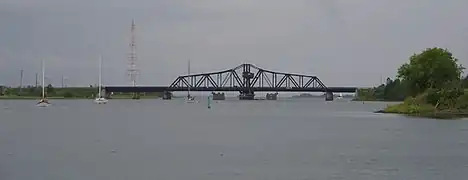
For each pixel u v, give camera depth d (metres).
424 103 169.25
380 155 60.72
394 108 180.50
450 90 165.50
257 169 50.44
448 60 181.00
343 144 73.88
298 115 178.62
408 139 81.75
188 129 105.12
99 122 130.12
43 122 129.62
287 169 50.44
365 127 111.12
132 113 190.75
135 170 49.91
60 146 69.94
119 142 75.94
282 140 80.38
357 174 47.69
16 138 82.38
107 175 47.38
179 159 57.28
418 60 183.00
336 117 161.50
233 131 99.19
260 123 129.00
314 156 59.81
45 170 49.75
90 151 64.25
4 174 47.75
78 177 46.50
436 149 67.00
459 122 124.31
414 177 46.31
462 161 55.66
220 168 51.09
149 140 79.38
